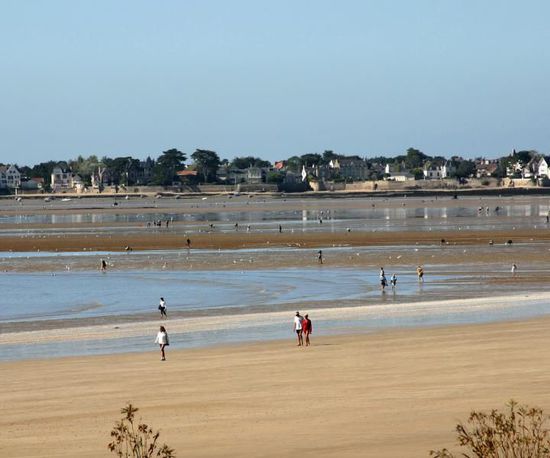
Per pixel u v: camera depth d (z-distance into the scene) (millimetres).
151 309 106375
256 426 42281
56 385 57094
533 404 43875
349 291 120125
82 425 44344
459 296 111938
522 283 124625
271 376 56938
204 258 171250
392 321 86938
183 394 51781
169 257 174625
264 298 114438
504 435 33094
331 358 63906
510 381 50500
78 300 115812
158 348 74938
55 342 80875
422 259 161375
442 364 58031
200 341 78500
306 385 52812
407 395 47875
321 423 42188
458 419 41344
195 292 122062
